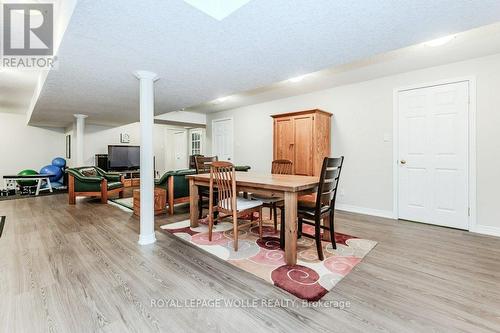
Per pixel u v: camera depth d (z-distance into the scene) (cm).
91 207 441
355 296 166
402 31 186
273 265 212
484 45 261
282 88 425
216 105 570
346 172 413
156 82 305
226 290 174
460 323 139
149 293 169
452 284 180
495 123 287
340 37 195
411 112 346
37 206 451
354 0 147
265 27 177
